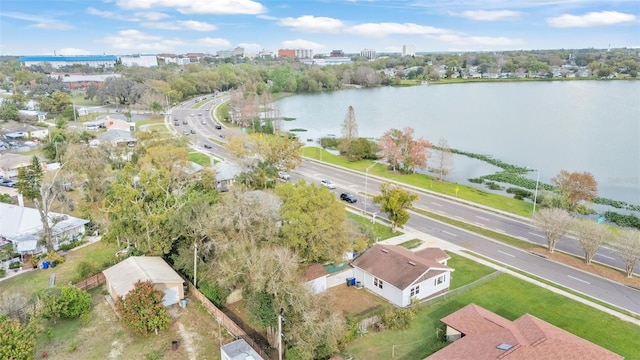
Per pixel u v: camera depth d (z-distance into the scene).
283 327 34.09
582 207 69.38
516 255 52.91
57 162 87.81
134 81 194.12
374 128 142.00
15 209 60.91
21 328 33.06
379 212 66.94
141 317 36.66
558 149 111.81
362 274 45.56
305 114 169.75
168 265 45.97
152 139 83.94
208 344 36.50
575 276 47.59
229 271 38.56
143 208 48.91
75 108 147.50
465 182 86.69
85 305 40.03
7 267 50.25
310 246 42.91
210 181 67.56
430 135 129.75
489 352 30.14
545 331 31.75
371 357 34.38
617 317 39.78
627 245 46.62
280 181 81.12
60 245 55.50
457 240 57.22
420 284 42.16
